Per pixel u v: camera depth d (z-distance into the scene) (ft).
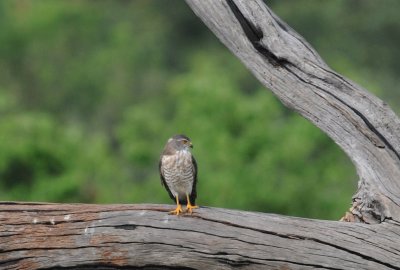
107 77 114.93
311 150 64.49
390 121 28.81
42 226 26.94
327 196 60.85
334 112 29.07
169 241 27.04
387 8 114.32
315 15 114.62
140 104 102.99
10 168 64.23
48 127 66.74
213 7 29.45
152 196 64.90
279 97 29.53
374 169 28.50
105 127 106.83
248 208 59.62
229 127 65.31
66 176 63.10
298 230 27.45
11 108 91.81
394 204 27.96
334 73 29.22
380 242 27.48
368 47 112.27
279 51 29.14
